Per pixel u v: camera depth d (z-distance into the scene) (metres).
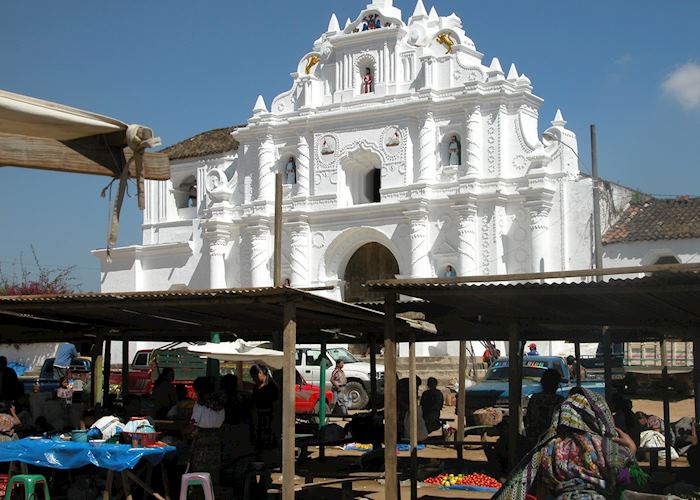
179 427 16.59
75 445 13.26
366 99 39.03
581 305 12.91
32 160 6.96
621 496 8.84
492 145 36.66
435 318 15.81
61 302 13.61
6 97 6.36
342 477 15.34
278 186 20.62
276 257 20.48
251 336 20.81
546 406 14.53
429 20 39.38
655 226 34.53
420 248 36.97
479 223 36.47
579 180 35.16
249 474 14.23
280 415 17.08
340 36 39.62
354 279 40.06
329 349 30.67
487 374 27.47
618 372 30.08
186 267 43.41
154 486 14.97
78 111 6.68
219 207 41.78
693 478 15.07
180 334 20.62
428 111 37.50
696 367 16.19
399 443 19.61
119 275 45.34
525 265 35.66
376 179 40.75
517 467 9.21
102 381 21.16
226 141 43.88
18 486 14.05
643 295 11.54
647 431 17.67
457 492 16.02
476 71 36.94
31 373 42.62
